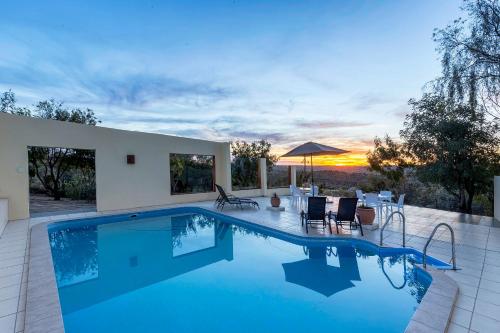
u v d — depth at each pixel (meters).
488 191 9.76
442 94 9.29
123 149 10.48
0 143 8.00
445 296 3.35
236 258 5.71
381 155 12.81
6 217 7.51
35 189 14.34
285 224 7.79
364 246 6.02
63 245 6.79
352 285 4.39
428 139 10.34
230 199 10.79
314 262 5.39
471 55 8.57
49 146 8.84
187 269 5.22
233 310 3.73
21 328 2.80
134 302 3.98
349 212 6.70
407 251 5.41
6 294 3.52
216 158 13.79
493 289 3.68
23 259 4.82
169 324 3.44
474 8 8.24
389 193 9.15
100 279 4.84
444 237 6.16
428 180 10.41
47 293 3.46
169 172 11.85
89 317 3.61
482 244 5.64
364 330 3.24
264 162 14.66
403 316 3.51
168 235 7.68
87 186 13.50
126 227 8.52
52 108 14.88
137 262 5.70
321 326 3.33
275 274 4.89
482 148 9.34
